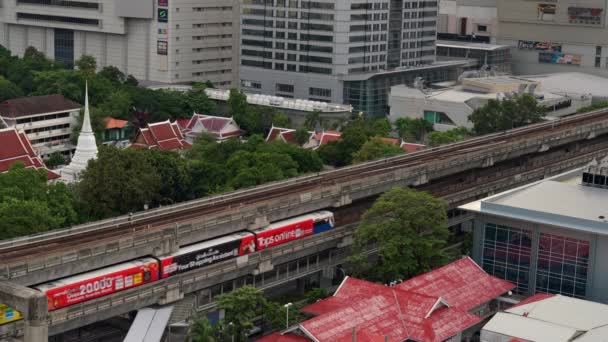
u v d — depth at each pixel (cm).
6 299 14938
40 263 16738
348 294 18300
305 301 19838
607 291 19738
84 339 18200
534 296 19212
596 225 19588
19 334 16138
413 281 18900
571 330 17162
